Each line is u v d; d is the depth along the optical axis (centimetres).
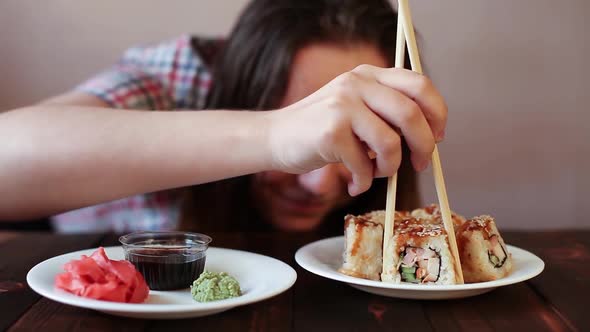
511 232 94
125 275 62
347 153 66
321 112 66
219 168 75
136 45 157
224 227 113
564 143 162
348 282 65
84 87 124
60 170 79
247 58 108
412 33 68
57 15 155
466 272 70
